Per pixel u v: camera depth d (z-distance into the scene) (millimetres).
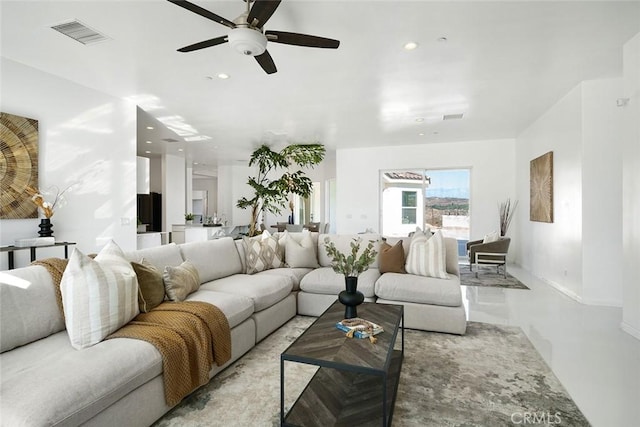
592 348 2883
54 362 1654
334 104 4945
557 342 3016
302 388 2260
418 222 8164
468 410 2000
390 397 2090
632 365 2564
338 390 2150
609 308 4031
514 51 3275
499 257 5910
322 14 2631
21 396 1378
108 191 4297
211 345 2299
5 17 2631
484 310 4000
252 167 11398
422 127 6355
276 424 1884
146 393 1806
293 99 4695
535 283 5418
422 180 8125
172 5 2506
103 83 4000
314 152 8047
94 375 1564
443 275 3580
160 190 9336
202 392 2211
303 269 4180
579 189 4277
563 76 3945
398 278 3549
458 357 2715
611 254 4137
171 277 2615
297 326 3443
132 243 4586
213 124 6062
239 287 3125
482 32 2914
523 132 6699
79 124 3967
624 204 3285
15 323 1837
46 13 2586
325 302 3680
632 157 3176
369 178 8430
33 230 3490
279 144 7922
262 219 11523
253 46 2244
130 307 2129
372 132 6750
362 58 3424
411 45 3143
